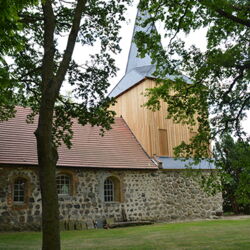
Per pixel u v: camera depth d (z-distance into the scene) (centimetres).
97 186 1683
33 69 1052
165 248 873
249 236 1076
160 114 2056
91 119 1138
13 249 894
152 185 1866
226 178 1023
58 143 1173
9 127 1666
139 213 1777
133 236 1165
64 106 1146
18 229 1417
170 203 1894
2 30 551
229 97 973
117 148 1909
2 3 502
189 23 979
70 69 1119
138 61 2317
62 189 1608
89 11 1080
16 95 1205
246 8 854
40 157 693
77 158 1672
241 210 2439
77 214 1592
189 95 1089
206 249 841
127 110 2198
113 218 1683
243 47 934
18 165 1476
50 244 648
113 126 2086
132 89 2173
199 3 917
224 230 1264
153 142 1970
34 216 1473
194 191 1998
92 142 1856
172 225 1545
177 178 1966
